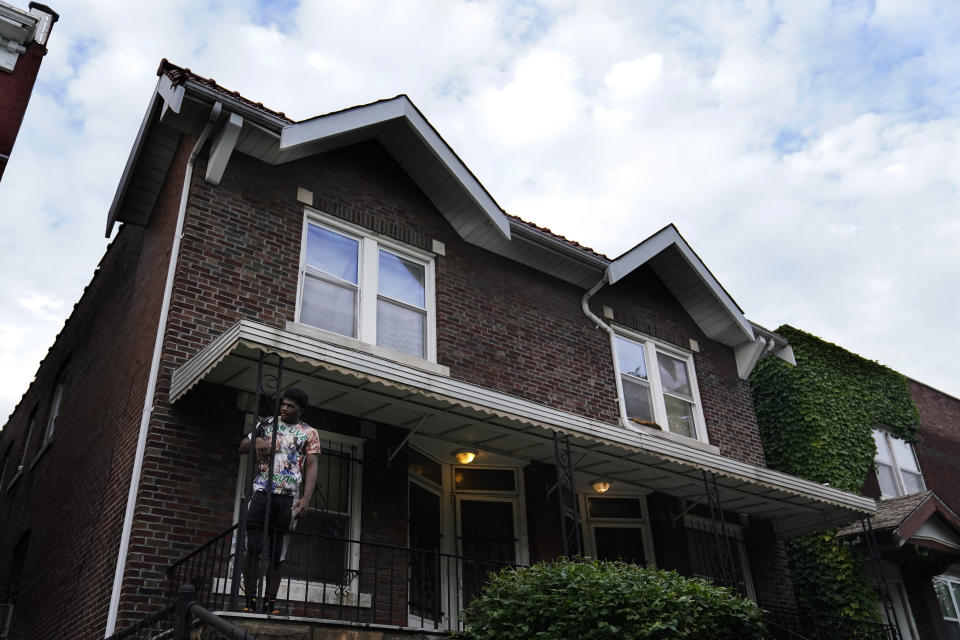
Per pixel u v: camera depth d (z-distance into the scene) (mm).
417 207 10914
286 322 8664
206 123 8898
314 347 6949
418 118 10266
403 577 8547
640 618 6914
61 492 10109
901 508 13430
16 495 13109
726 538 9383
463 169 10562
